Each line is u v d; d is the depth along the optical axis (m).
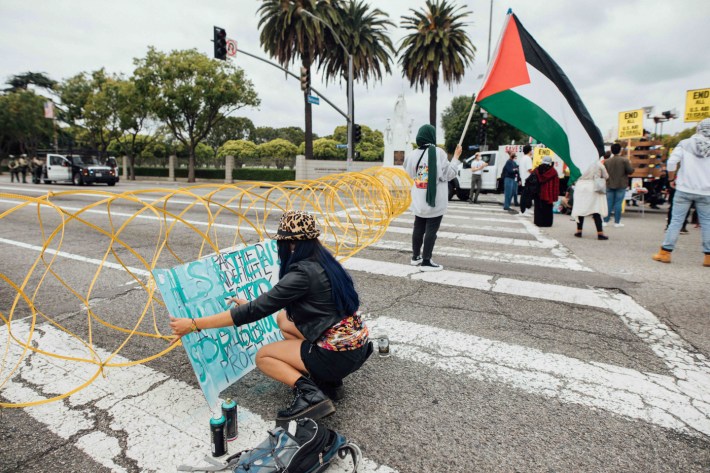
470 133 41.47
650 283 5.28
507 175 12.84
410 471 2.12
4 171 51.62
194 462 2.18
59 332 3.84
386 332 3.82
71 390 2.88
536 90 5.55
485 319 4.12
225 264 3.20
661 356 3.36
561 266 6.14
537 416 2.57
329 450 2.05
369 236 7.87
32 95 46.44
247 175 36.09
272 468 1.90
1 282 5.40
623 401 2.73
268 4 27.80
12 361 3.29
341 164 30.28
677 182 6.14
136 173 42.50
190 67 31.67
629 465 2.16
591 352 3.43
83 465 2.16
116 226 9.56
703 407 2.67
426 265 5.97
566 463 2.17
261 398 2.80
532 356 3.36
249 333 3.13
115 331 3.87
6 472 2.11
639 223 10.87
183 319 2.46
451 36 28.28
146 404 2.71
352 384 2.94
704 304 4.52
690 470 2.13
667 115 15.11
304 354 2.49
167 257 6.69
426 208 5.70
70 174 25.58
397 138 24.03
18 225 9.93
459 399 2.76
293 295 2.35
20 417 2.57
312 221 2.45
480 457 2.22
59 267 6.06
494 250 7.25
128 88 34.62
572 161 5.57
